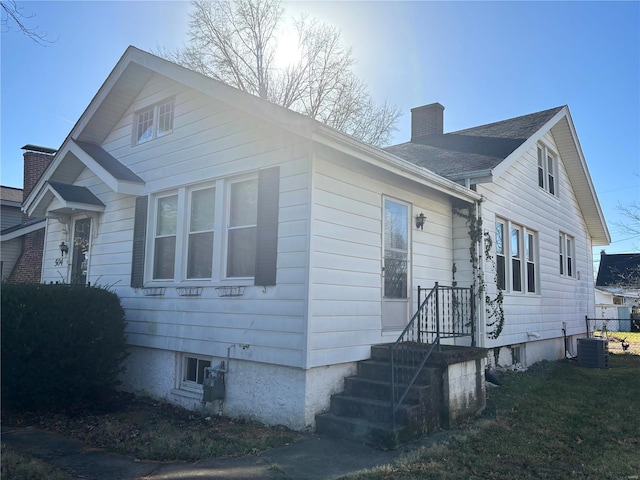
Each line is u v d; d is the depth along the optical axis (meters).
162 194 8.52
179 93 8.39
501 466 4.84
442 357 6.33
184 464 4.81
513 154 10.16
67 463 4.84
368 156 6.41
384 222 7.51
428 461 4.91
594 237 17.86
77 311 7.11
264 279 6.44
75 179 10.53
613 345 19.19
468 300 9.18
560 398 8.10
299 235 6.16
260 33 25.31
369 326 6.97
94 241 9.77
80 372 7.14
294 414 6.01
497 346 10.08
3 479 4.32
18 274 16.77
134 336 8.41
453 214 9.59
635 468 4.87
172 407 7.46
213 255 7.30
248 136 7.04
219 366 7.01
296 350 5.98
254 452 5.14
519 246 11.75
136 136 9.31
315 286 6.05
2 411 6.62
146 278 8.41
